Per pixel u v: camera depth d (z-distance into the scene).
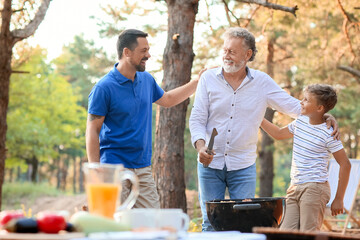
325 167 4.48
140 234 1.85
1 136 6.90
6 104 6.95
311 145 4.47
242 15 12.91
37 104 31.30
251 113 4.54
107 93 4.25
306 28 13.37
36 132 30.36
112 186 2.29
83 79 27.94
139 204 4.35
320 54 13.92
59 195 26.00
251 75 4.53
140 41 4.30
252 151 4.58
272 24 12.72
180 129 7.45
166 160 7.38
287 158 37.34
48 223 1.92
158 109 7.54
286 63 14.71
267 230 2.26
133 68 4.33
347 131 17.41
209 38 13.78
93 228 1.98
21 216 2.07
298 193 4.48
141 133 4.36
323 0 11.62
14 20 7.41
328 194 4.44
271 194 16.67
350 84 14.77
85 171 2.35
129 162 4.30
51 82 33.72
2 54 6.85
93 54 16.73
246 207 3.47
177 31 7.53
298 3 11.58
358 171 6.63
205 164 4.00
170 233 1.89
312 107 4.45
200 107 4.57
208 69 4.73
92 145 4.19
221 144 4.54
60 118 35.88
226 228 3.54
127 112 4.29
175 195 7.33
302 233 2.22
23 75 26.97
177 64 7.45
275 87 4.61
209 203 3.62
